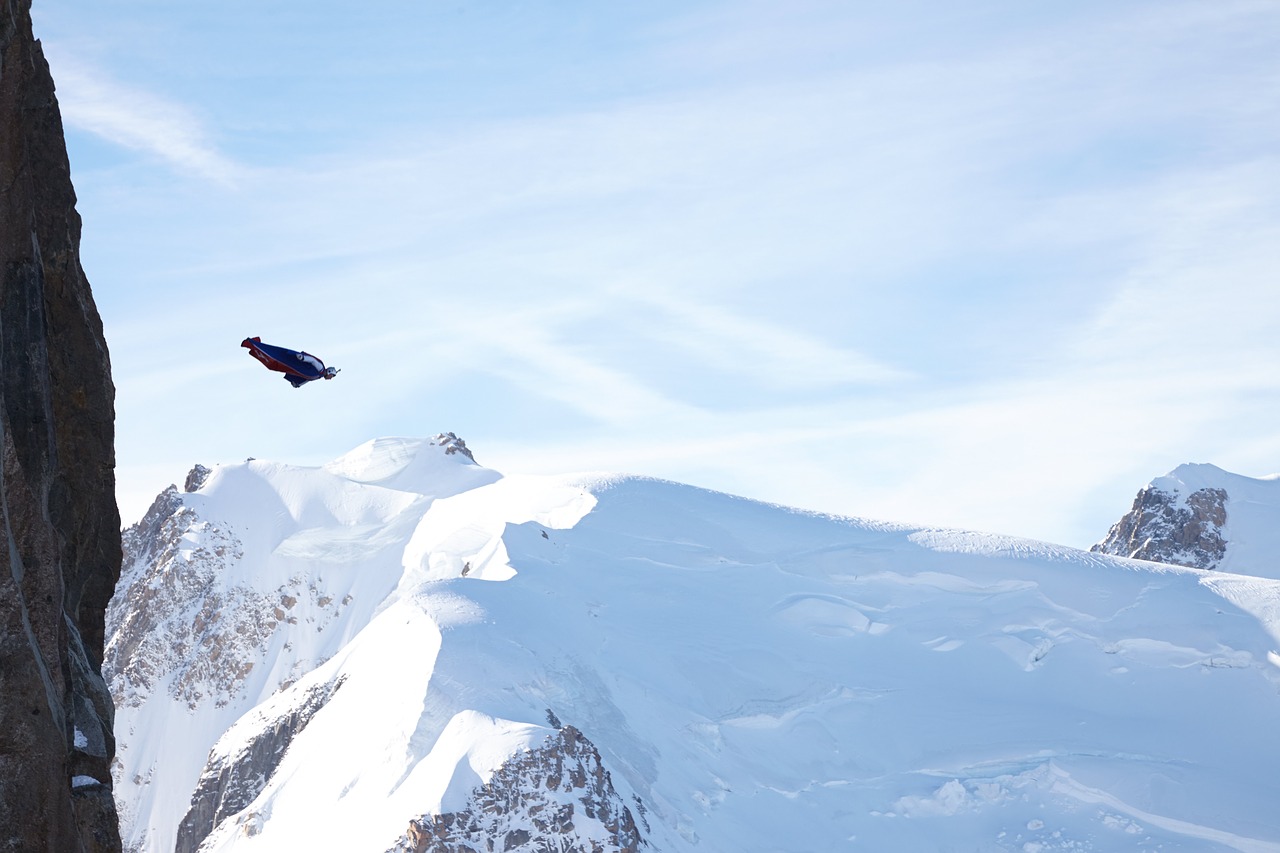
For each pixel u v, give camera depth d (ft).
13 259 37.78
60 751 35.29
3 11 37.47
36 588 36.76
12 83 38.73
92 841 38.24
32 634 35.78
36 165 41.29
